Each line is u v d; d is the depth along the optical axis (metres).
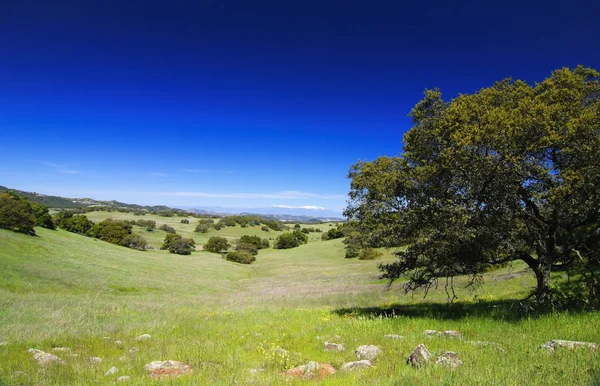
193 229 139.12
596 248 12.03
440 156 11.91
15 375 6.54
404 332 9.97
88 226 88.25
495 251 12.75
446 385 4.99
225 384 5.99
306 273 57.94
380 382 5.56
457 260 13.29
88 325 13.46
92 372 6.98
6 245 44.34
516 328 9.12
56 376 6.67
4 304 18.62
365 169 14.85
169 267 60.41
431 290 25.81
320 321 13.49
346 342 9.38
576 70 12.53
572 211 11.12
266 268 73.31
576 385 4.68
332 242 100.12
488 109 12.02
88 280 38.94
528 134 10.83
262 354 8.63
